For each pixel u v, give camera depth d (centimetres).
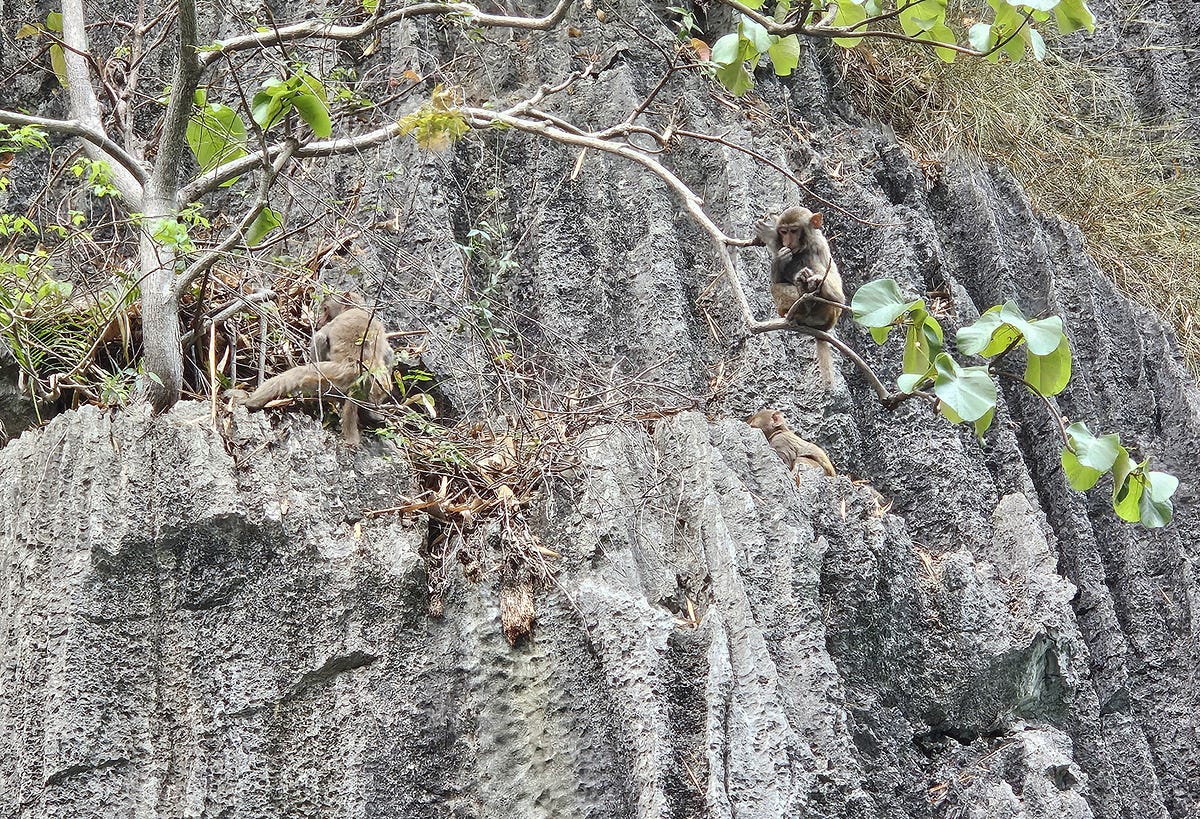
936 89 1278
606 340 938
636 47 1080
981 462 977
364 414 747
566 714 659
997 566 909
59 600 626
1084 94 1485
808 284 802
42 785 595
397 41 1028
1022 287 1174
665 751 632
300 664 650
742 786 635
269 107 704
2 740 610
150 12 1025
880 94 1252
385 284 880
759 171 1038
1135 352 1196
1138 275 1346
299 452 689
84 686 612
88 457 659
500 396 814
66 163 850
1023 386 1065
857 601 771
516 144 1020
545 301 944
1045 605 863
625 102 1024
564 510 714
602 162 1007
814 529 775
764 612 712
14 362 764
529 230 982
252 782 622
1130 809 879
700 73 1088
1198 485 1123
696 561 711
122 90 866
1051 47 1487
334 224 909
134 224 799
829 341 639
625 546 692
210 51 728
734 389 927
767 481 763
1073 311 1180
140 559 643
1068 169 1364
